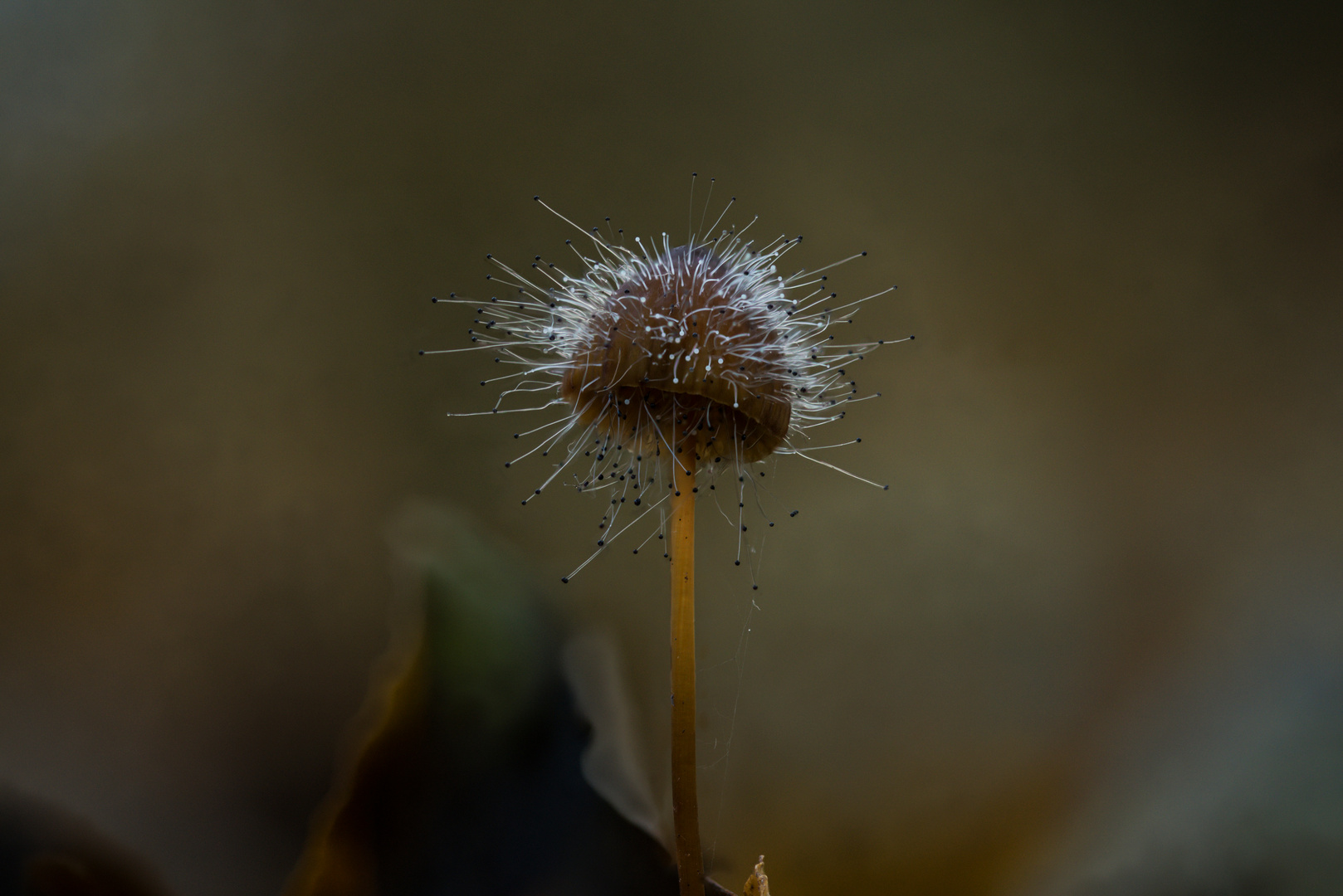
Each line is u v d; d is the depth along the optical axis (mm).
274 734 255
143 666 266
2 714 251
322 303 300
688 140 300
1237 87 302
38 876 204
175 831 231
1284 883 219
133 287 300
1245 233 299
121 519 286
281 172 306
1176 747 234
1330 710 230
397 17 305
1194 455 288
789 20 305
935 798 234
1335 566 264
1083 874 225
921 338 296
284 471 292
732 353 205
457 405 292
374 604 274
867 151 302
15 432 288
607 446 210
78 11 305
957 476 287
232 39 306
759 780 239
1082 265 301
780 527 276
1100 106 305
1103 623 269
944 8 306
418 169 301
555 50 303
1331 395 285
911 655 266
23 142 302
